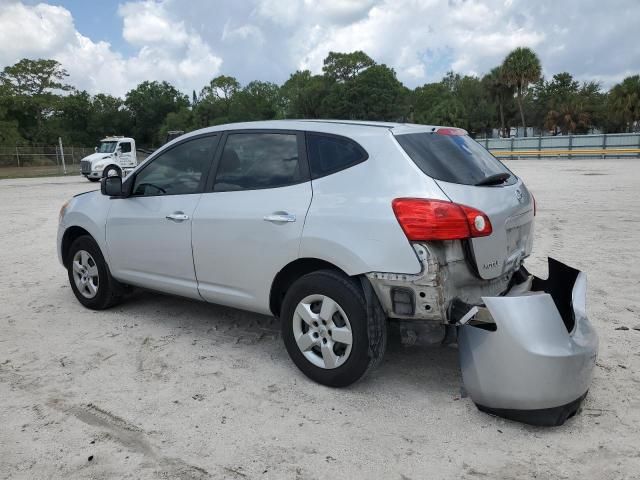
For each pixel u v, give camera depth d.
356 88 83.25
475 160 3.82
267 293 3.96
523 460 2.90
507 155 39.03
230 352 4.40
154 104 95.56
